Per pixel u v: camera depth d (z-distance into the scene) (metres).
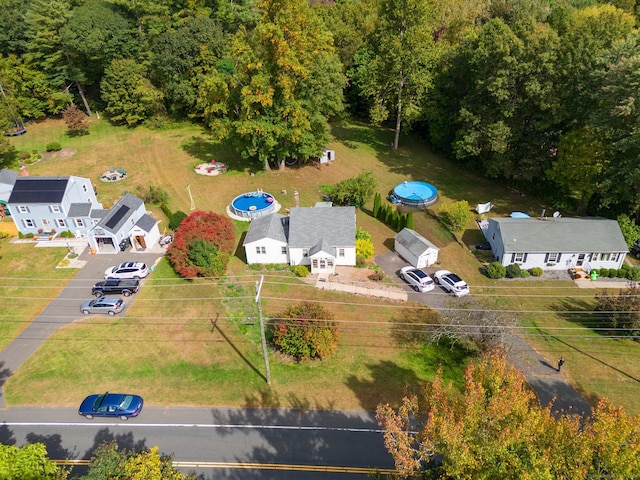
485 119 61.09
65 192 52.28
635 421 19.17
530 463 18.34
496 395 20.75
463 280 46.25
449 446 18.89
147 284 45.62
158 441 30.62
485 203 61.12
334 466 28.89
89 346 38.25
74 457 29.50
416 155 75.94
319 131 66.69
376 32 74.00
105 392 34.22
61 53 81.81
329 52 63.81
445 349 38.44
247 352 37.94
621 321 39.38
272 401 33.53
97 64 87.31
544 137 58.50
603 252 47.31
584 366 36.44
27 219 52.84
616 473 17.77
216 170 68.62
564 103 54.41
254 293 44.59
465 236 54.50
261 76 58.09
